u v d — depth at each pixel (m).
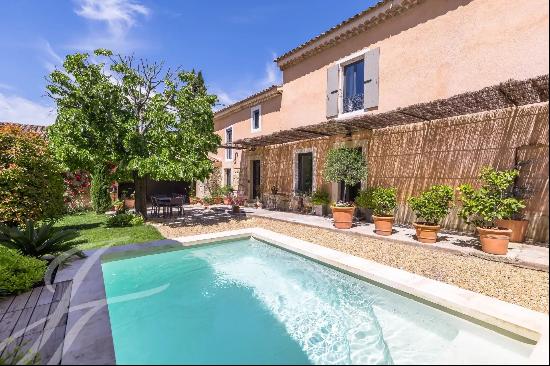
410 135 8.72
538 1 6.02
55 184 7.81
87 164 9.24
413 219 8.52
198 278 5.77
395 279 4.53
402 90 8.67
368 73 9.59
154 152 10.02
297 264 6.49
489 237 5.46
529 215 6.17
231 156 18.39
